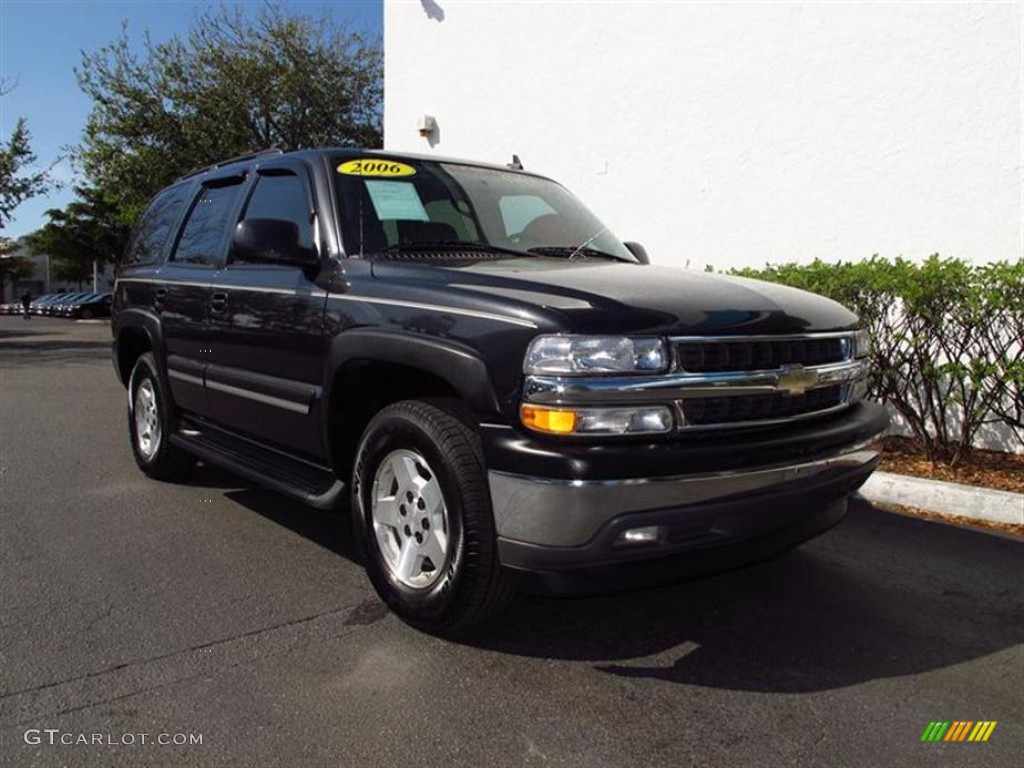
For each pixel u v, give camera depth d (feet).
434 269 10.98
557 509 8.75
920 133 21.97
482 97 32.58
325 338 11.78
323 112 77.15
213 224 16.16
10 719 8.74
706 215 26.61
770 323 9.92
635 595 12.26
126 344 19.62
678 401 9.02
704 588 12.59
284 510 16.17
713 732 8.68
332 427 11.92
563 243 14.20
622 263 13.14
